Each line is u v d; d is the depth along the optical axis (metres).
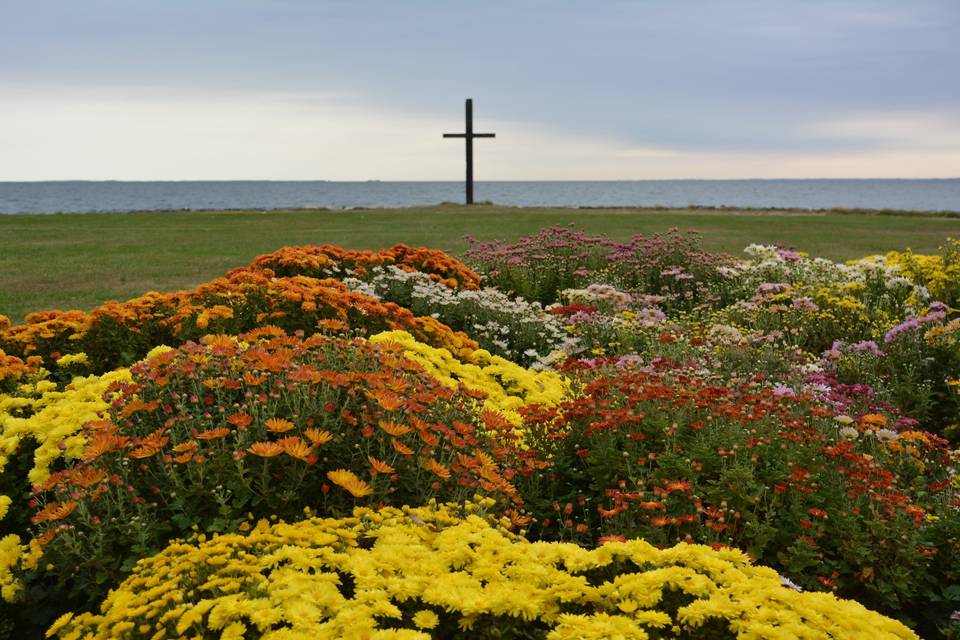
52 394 4.99
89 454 3.44
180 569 2.90
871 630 2.73
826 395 6.51
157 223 30.75
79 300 12.66
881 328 8.82
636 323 8.84
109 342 6.55
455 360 6.52
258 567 2.91
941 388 7.43
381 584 2.86
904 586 3.88
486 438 4.46
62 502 3.41
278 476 3.62
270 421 3.59
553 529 4.44
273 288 7.24
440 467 3.69
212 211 40.72
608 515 4.08
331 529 3.25
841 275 11.59
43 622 3.54
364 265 10.97
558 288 12.88
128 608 2.77
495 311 9.27
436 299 9.31
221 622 2.59
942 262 10.72
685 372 6.15
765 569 3.13
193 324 6.62
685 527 4.06
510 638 2.83
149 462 3.69
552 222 30.30
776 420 5.01
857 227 28.77
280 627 2.75
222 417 3.93
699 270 13.02
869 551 3.97
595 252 14.44
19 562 3.73
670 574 2.89
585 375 6.27
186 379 4.21
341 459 3.81
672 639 2.80
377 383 4.05
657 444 4.72
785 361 7.93
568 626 2.66
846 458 4.58
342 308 7.31
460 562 3.09
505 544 3.25
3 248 21.06
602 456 4.54
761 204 179.00
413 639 2.48
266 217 34.56
